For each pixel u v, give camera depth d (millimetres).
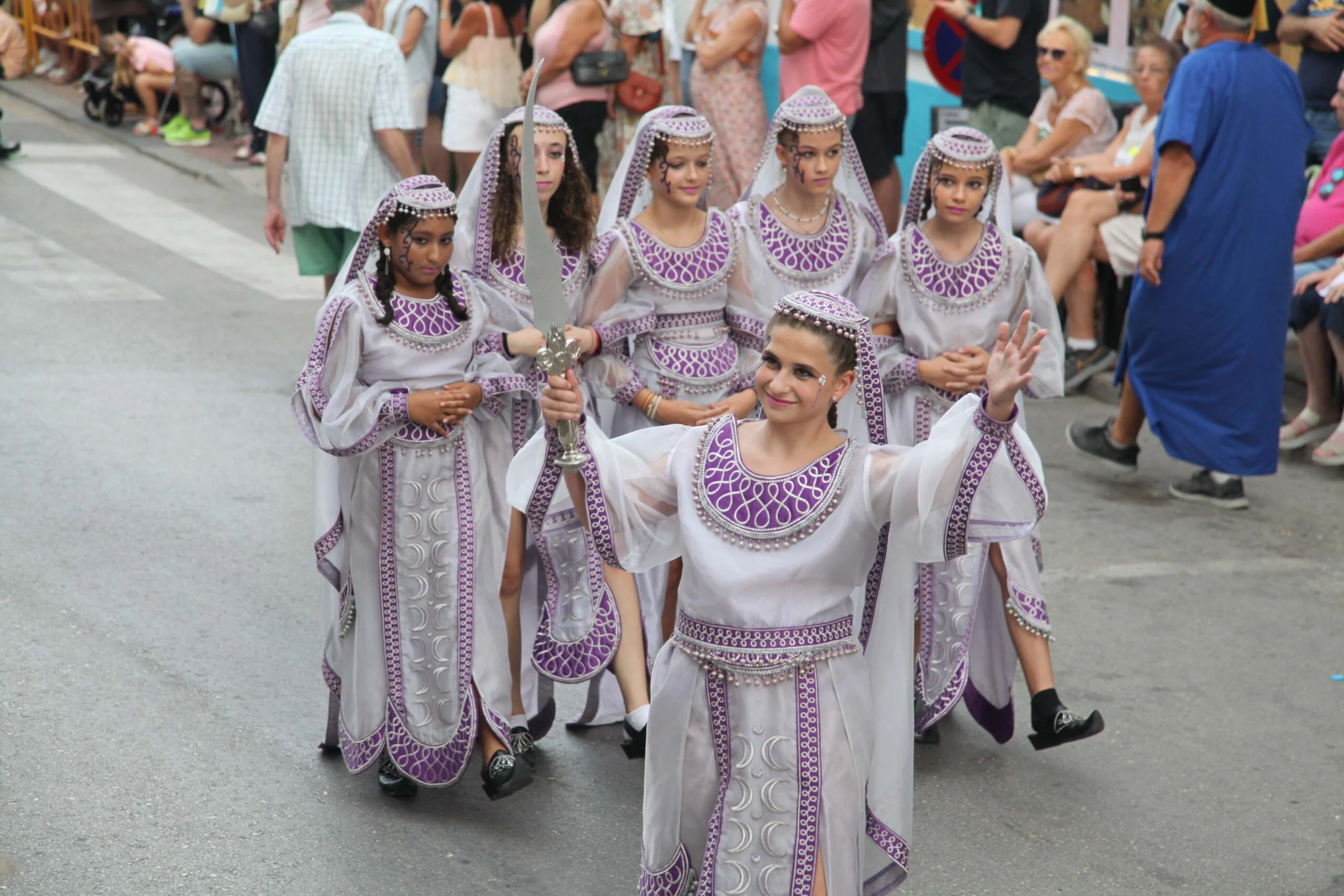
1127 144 10641
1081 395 10852
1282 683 6391
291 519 7910
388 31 13250
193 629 6582
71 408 9562
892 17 11828
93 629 6516
